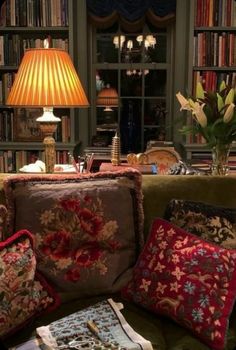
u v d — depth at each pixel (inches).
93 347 48.9
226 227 62.3
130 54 164.4
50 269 62.6
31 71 81.0
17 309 52.9
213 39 144.6
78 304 61.8
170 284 57.1
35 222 63.7
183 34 155.3
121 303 61.1
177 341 53.2
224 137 82.0
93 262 64.1
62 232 63.9
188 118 136.7
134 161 104.5
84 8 154.4
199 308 53.9
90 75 165.8
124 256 66.6
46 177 68.1
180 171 91.7
